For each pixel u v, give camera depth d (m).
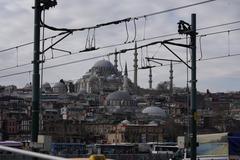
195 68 36.81
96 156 10.55
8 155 16.33
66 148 88.25
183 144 48.78
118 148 105.38
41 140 29.61
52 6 30.58
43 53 31.61
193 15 36.56
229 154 58.16
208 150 64.19
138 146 109.19
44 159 8.76
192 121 36.94
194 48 36.56
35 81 30.06
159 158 96.00
